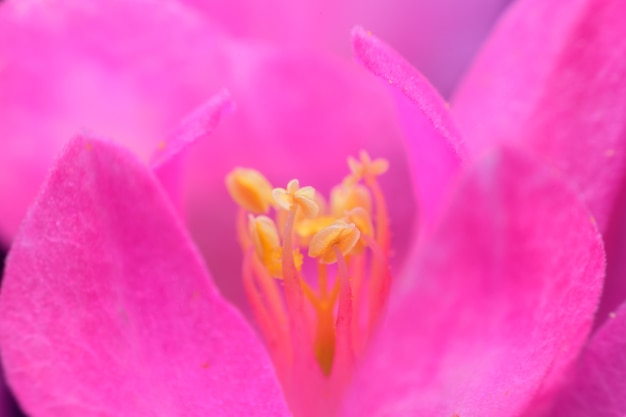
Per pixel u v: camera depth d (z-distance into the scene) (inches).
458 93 1.8
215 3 1.8
